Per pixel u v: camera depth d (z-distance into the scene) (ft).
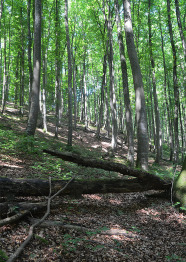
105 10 66.49
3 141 33.50
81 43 81.87
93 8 68.85
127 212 18.56
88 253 11.30
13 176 20.24
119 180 19.75
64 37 62.39
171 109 77.20
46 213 13.80
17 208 13.34
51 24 73.92
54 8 63.00
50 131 71.77
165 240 14.19
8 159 26.61
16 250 9.66
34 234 11.60
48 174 24.34
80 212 16.71
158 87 100.01
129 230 15.03
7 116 66.64
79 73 110.11
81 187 18.21
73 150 46.50
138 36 60.23
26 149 31.89
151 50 56.49
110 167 19.92
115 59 90.33
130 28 33.83
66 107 141.49
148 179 20.31
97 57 86.99
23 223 12.71
